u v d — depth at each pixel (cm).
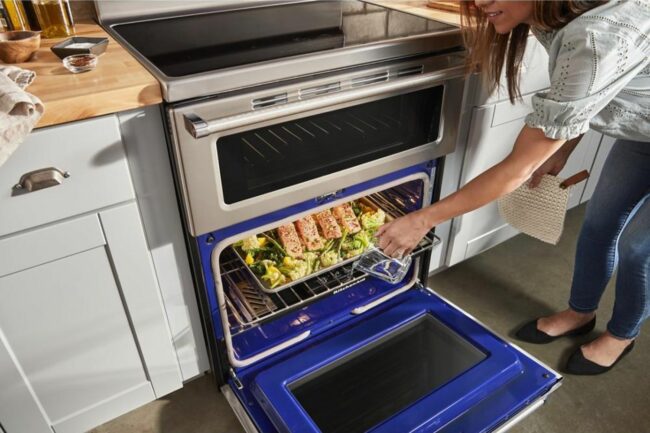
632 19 85
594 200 147
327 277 155
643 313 146
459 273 201
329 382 144
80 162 99
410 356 151
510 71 118
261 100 107
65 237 105
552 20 91
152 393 142
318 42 123
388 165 138
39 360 118
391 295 168
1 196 95
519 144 104
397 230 122
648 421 146
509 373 141
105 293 118
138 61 111
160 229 118
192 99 103
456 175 163
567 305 186
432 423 128
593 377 158
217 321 136
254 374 148
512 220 166
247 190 117
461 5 116
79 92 94
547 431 143
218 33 135
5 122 83
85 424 134
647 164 131
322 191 129
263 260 145
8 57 107
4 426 122
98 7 143
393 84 120
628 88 105
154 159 108
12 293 106
